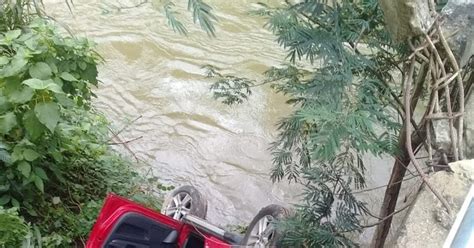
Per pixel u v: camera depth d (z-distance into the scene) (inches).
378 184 299.6
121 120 344.8
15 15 240.1
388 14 146.5
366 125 148.3
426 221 127.7
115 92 364.5
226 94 230.5
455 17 151.8
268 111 362.6
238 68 395.5
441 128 148.5
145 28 414.6
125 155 312.8
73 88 210.5
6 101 189.9
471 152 146.6
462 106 143.8
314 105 155.4
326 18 169.3
